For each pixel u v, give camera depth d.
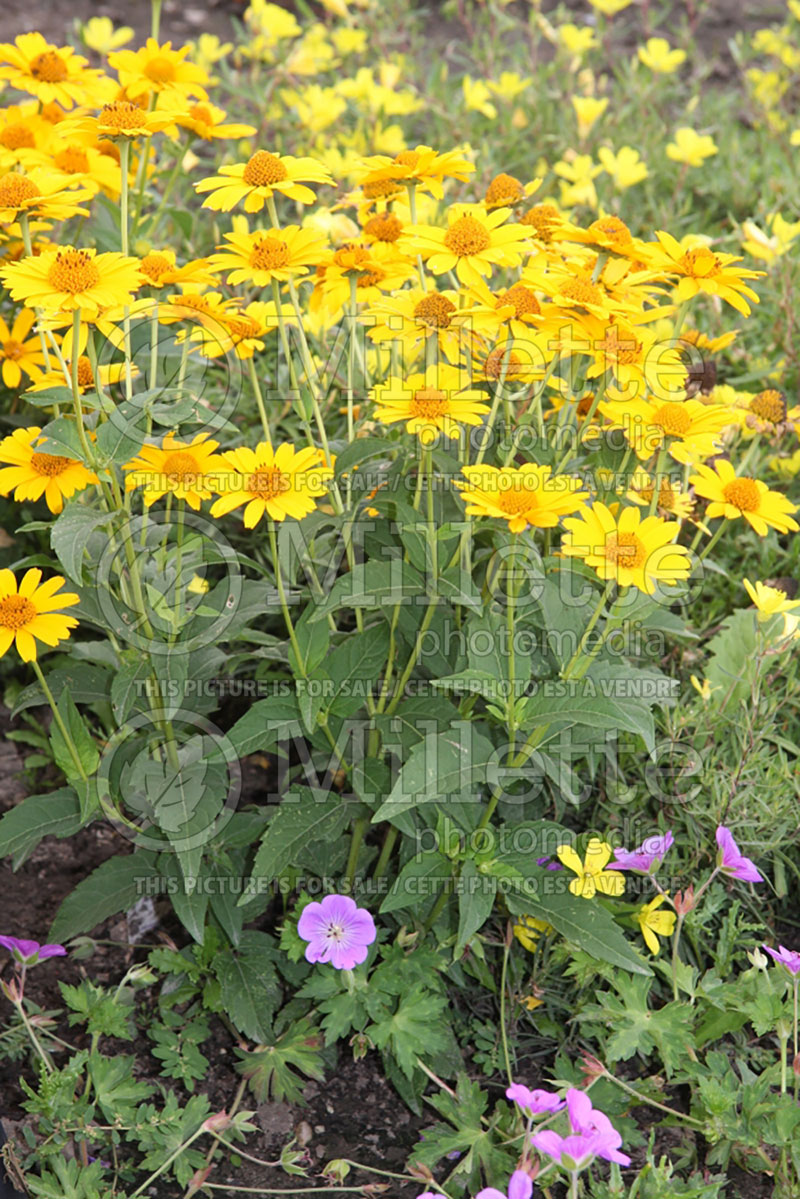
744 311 0.98
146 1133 0.98
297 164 0.96
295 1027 1.04
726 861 1.01
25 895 1.15
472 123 1.88
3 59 1.17
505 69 2.16
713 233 1.72
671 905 1.08
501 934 1.08
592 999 1.06
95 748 0.98
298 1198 0.98
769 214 1.63
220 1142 1.00
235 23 2.02
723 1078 0.98
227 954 1.05
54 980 1.09
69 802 1.00
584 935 0.96
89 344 0.97
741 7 2.52
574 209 1.64
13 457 0.94
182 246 1.56
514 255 0.94
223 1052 1.06
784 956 0.98
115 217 1.23
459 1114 0.98
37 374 1.10
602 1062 1.04
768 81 1.96
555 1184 0.98
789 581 1.20
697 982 1.07
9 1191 0.93
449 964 1.04
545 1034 1.06
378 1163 1.00
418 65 2.17
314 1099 1.04
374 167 0.99
